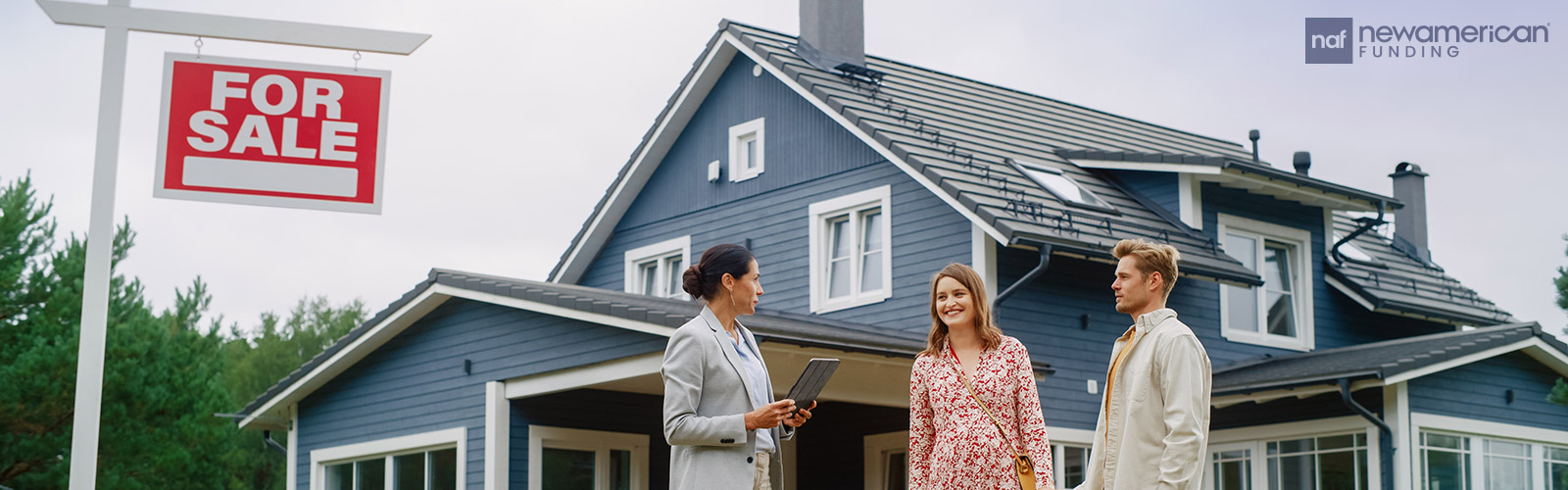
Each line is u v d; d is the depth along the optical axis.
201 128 7.06
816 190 17.45
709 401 5.36
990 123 18.52
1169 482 5.39
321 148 7.14
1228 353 17.31
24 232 22.38
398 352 15.99
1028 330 15.62
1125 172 17.95
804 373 5.35
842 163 17.19
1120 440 5.70
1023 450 5.86
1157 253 5.75
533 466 14.68
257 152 7.08
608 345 13.65
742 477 5.24
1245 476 16.55
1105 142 19.97
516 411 14.74
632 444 15.64
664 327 12.80
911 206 16.25
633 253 19.91
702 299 5.61
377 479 16.06
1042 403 15.54
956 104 18.84
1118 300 5.83
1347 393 14.55
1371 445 15.12
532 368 14.38
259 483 35.06
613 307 13.38
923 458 6.06
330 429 16.64
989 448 5.81
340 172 7.15
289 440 17.11
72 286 22.25
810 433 17.53
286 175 7.09
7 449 20.55
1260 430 16.41
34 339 21.27
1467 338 15.78
